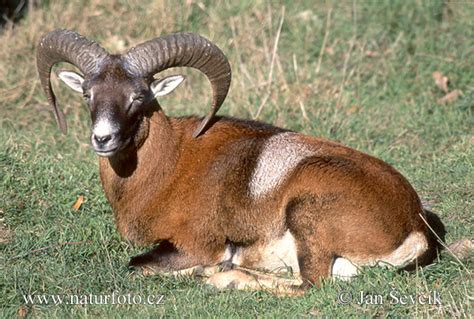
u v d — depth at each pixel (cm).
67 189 2208
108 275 1883
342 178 1831
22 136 2536
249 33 3203
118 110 1839
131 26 3231
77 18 3231
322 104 2769
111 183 1984
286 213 1869
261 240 1914
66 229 2036
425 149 2581
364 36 3173
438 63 3019
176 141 1975
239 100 2770
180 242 1945
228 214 1925
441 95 2914
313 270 1839
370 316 1669
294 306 1738
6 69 2956
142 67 1891
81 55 1916
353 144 2597
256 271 1925
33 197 2164
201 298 1792
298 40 3173
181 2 3328
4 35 3125
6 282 1838
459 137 2625
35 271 1891
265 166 1914
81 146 2542
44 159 2355
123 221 1998
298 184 1859
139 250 1991
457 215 2120
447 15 3278
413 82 2964
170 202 1953
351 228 1816
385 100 2883
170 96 2880
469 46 3092
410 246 1841
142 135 1925
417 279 1770
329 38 3197
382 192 1828
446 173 2350
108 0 3291
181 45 1923
